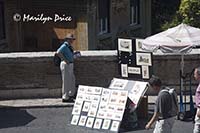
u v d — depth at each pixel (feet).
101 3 79.71
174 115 37.11
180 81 48.39
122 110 43.91
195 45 43.21
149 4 96.53
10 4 75.20
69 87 51.29
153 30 98.43
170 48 43.32
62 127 44.98
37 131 43.98
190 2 87.61
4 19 75.46
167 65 52.75
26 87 53.31
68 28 74.33
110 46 82.28
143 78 47.09
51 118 47.47
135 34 92.73
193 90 52.44
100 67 52.95
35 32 76.43
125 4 87.92
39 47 76.59
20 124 45.91
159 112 36.73
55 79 53.31
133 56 47.37
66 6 73.77
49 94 53.57
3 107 50.55
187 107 48.73
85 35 73.41
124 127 44.27
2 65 52.54
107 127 43.96
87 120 45.14
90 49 74.38
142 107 46.29
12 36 76.07
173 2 104.17
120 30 86.43
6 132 43.86
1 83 53.01
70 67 50.85
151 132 43.29
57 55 51.24
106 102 44.96
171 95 36.86
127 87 45.42
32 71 52.95
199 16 87.92
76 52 51.93
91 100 45.78
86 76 53.16
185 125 44.62
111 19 82.79
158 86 36.99
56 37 75.36
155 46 43.91
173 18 95.04
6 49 75.56
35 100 52.65
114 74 53.06
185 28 44.68
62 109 50.08
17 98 53.31
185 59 52.24
